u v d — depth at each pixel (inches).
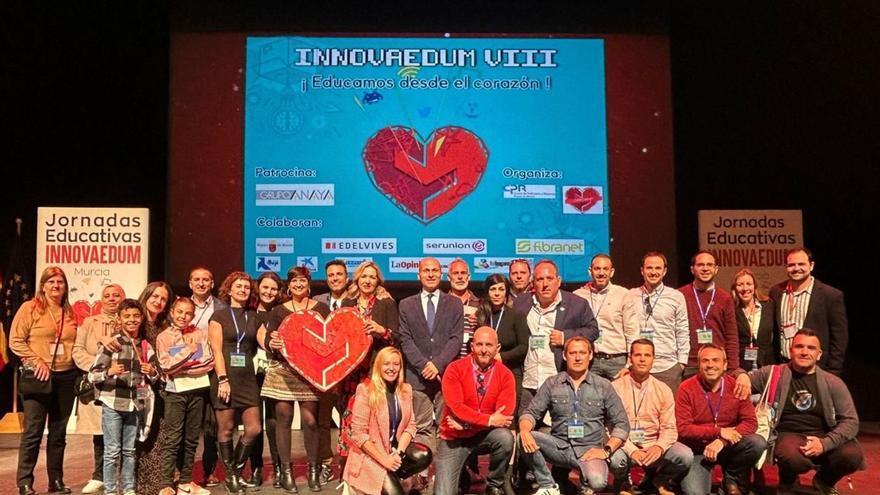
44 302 218.2
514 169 321.4
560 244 320.2
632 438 205.2
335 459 254.8
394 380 199.8
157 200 360.2
